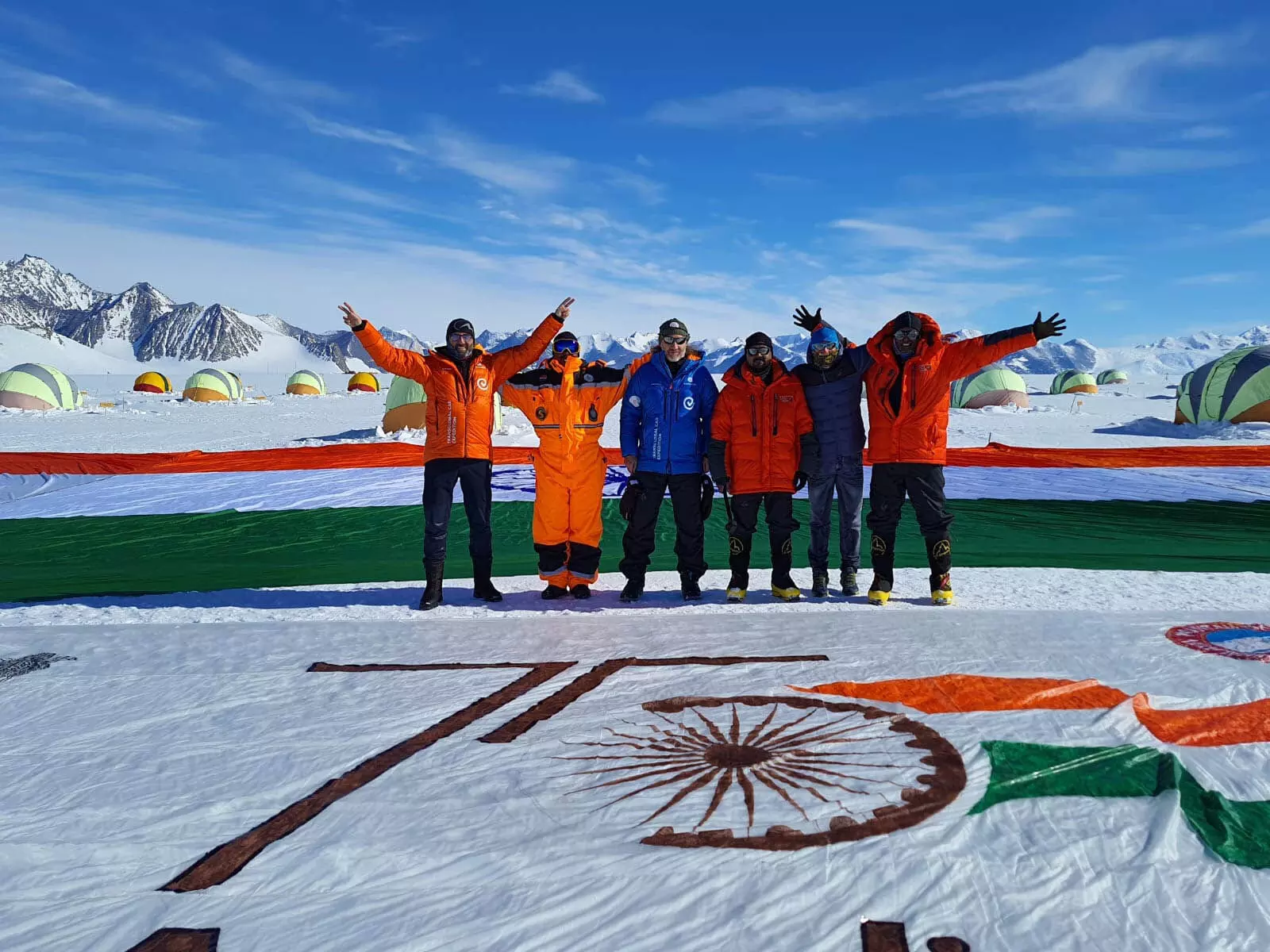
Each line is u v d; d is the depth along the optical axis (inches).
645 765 88.8
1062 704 105.3
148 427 914.7
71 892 66.6
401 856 70.3
